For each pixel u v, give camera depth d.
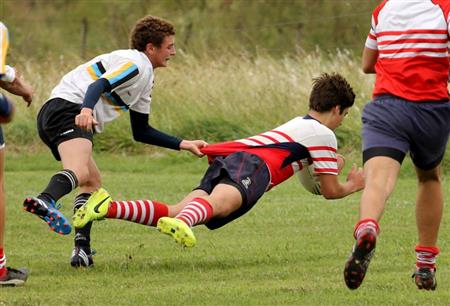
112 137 46.22
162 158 44.34
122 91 21.16
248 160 20.45
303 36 77.44
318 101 21.31
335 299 17.86
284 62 51.88
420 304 17.53
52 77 50.72
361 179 21.47
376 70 17.59
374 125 16.95
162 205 20.25
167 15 82.62
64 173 20.09
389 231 26.00
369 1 78.00
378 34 17.47
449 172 38.53
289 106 47.47
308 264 21.58
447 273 20.33
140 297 18.09
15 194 33.72
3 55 17.73
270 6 81.56
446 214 28.72
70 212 29.86
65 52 70.88
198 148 21.42
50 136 21.09
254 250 23.42
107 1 86.06
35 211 19.11
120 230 26.34
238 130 46.50
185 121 47.00
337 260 22.05
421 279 18.17
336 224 27.34
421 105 16.84
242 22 80.88
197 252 23.22
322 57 53.03
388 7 17.41
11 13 87.06
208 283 19.50
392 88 17.05
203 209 19.36
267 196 32.91
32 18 86.31
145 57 21.55
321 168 20.86
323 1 80.06
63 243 24.69
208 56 54.16
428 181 17.97
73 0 89.81
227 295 18.22
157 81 49.22
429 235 18.09
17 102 48.72
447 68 17.08
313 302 17.64
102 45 79.81
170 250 23.48
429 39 16.91
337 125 21.59
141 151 45.94
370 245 15.38
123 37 78.31
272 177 20.61
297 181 36.66
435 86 16.95
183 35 76.94
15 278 19.23
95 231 26.16
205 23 80.50
